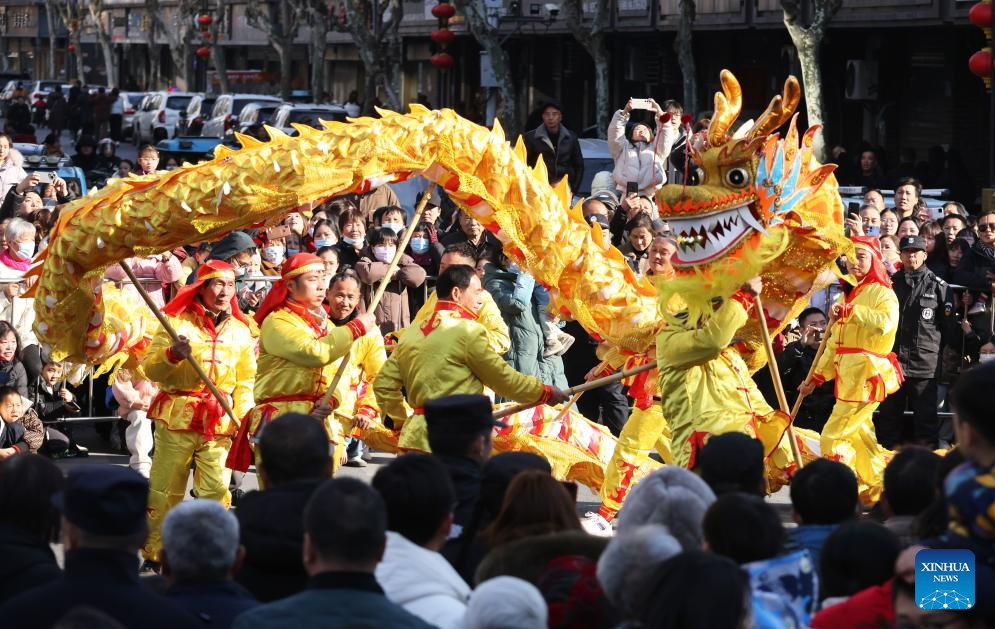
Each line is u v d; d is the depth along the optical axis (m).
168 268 25.55
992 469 8.91
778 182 17.27
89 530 9.78
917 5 56.59
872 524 10.82
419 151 19.48
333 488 9.60
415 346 18.39
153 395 23.52
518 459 12.48
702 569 8.00
